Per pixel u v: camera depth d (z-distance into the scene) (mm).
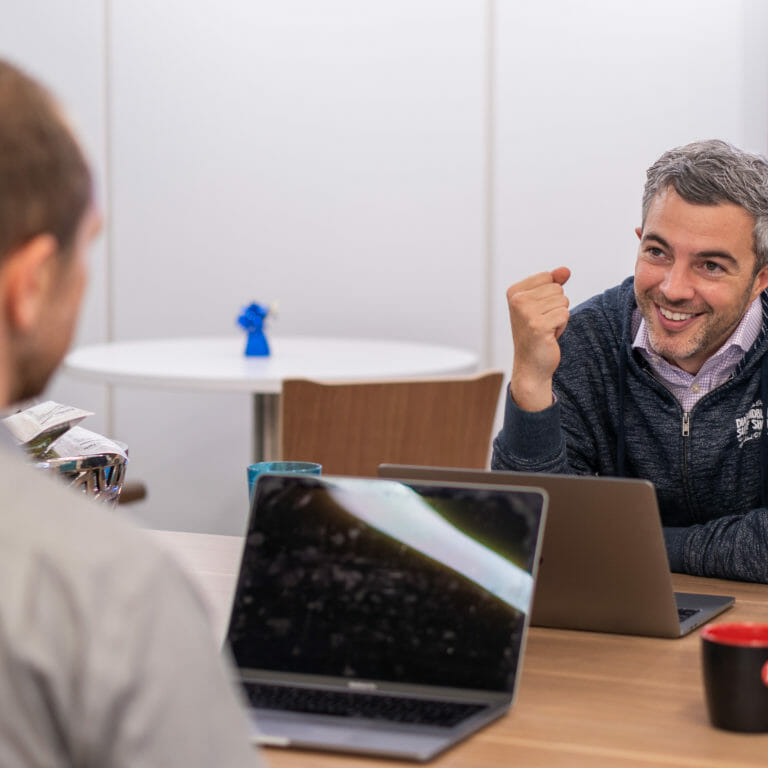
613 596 1248
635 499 1192
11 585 509
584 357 1888
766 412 1752
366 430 2453
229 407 4289
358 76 4031
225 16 4133
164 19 4191
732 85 3662
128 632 507
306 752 926
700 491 1812
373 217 4062
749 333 1763
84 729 498
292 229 4145
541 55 3844
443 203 3988
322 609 1087
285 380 2355
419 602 1063
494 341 3977
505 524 1073
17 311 564
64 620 505
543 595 1284
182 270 4262
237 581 1119
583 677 1119
